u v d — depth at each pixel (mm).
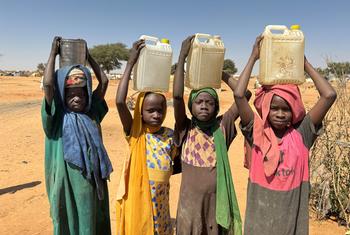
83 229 3465
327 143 5629
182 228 3475
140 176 3551
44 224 5215
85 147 3482
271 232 3133
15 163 8438
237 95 3205
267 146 3158
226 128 3621
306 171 3209
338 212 5676
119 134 11992
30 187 6770
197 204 3441
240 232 3518
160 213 3650
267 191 3166
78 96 3508
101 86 3850
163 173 3615
